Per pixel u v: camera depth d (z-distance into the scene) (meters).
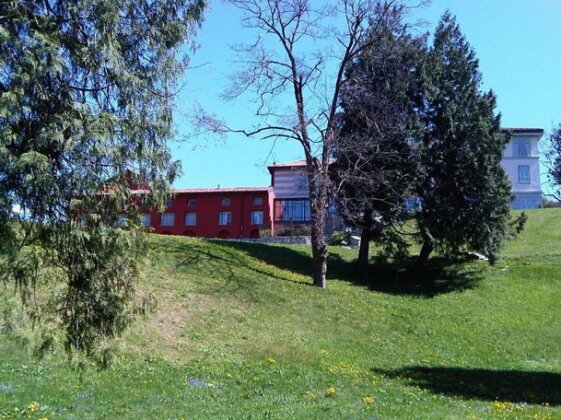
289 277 30.91
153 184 8.44
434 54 35.75
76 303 8.30
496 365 21.84
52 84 7.37
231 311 23.67
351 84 33.91
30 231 7.52
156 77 8.75
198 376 15.59
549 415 12.91
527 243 44.12
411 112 35.34
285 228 51.38
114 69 7.92
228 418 11.12
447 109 34.19
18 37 7.12
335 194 32.09
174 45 9.07
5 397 11.53
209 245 32.81
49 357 8.85
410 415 12.23
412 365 20.58
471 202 34.25
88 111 7.55
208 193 56.84
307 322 24.52
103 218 8.05
